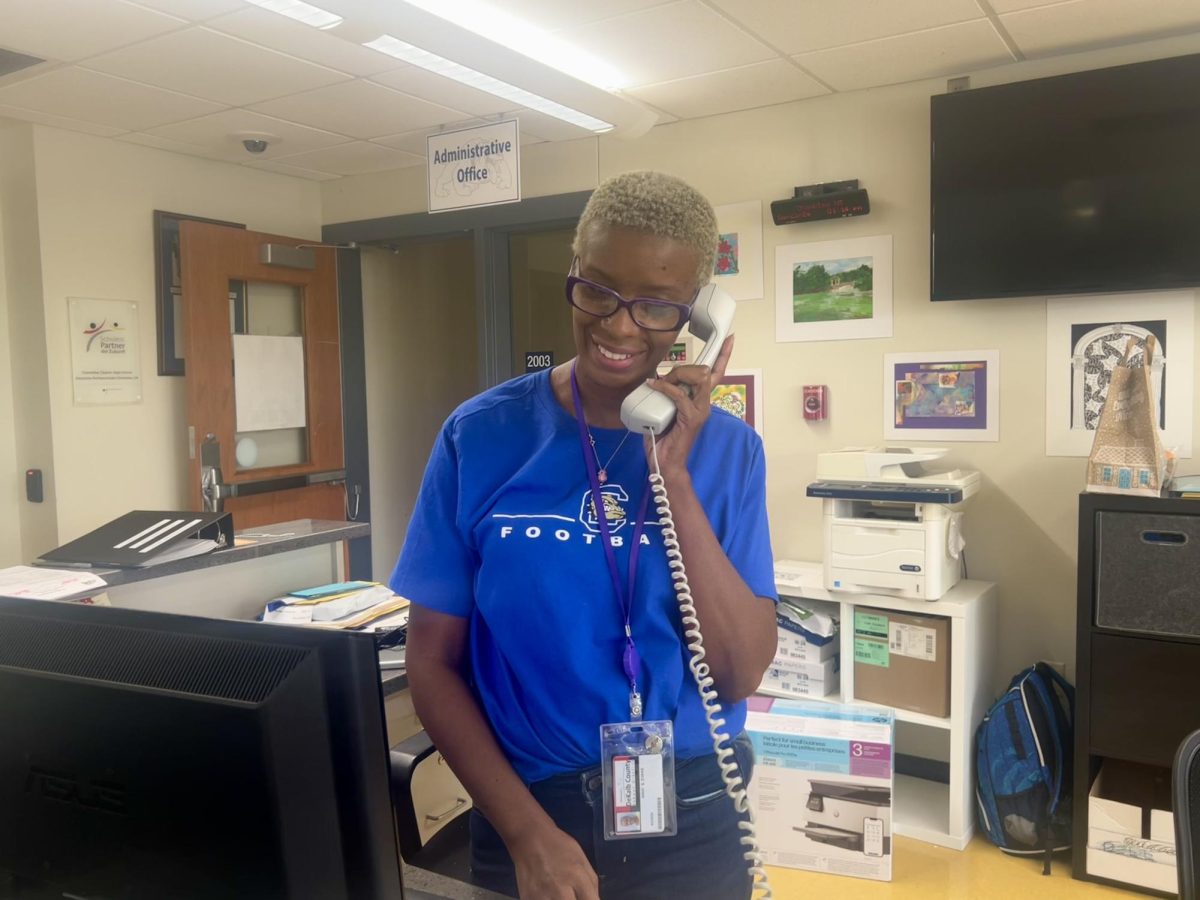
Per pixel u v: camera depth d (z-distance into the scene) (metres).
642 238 0.90
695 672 0.97
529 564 0.96
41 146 3.58
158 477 4.00
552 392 1.06
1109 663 2.56
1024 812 2.74
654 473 0.97
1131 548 2.51
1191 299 2.82
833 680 3.14
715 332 1.01
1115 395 2.58
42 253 3.59
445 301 5.48
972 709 2.89
